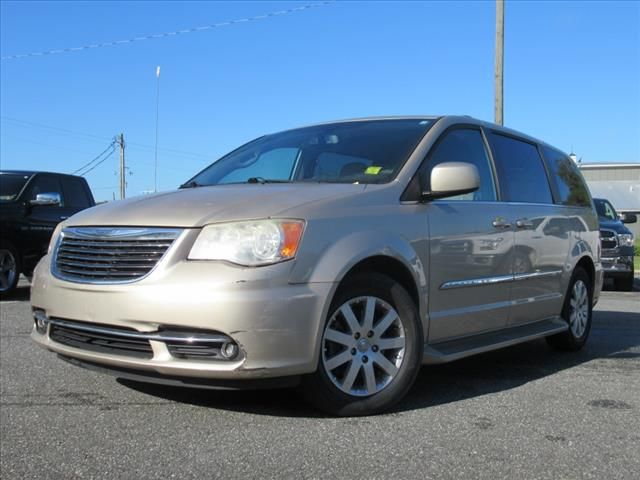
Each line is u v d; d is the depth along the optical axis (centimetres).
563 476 311
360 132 494
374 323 398
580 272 627
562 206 609
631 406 428
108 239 375
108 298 361
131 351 365
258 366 344
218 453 333
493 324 497
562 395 454
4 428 370
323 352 369
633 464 327
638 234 3959
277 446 343
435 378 502
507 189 529
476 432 371
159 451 336
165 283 349
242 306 339
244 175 492
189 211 371
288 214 363
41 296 404
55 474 308
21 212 995
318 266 362
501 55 1784
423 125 484
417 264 417
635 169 4503
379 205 407
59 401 421
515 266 514
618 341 683
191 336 345
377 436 360
